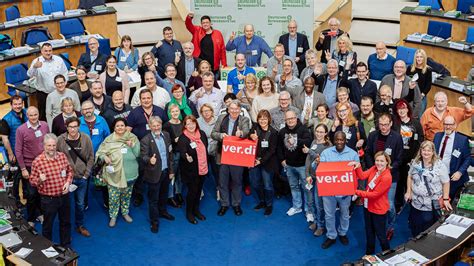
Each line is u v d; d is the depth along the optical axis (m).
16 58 12.34
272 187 9.24
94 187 10.19
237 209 9.36
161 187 9.05
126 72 11.26
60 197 8.08
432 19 13.38
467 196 8.12
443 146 8.32
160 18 15.17
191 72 11.05
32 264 6.97
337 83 9.95
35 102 11.25
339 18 13.95
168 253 8.48
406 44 12.99
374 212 7.87
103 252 8.50
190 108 9.67
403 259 7.02
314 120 9.07
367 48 14.02
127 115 9.48
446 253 7.12
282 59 10.62
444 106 8.73
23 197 9.18
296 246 8.61
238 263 8.27
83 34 13.73
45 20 13.55
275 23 12.53
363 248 8.53
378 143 8.33
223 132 9.07
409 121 8.59
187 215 9.21
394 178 8.26
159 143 8.70
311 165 8.58
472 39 12.39
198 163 8.89
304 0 12.32
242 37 11.68
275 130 8.93
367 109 8.74
